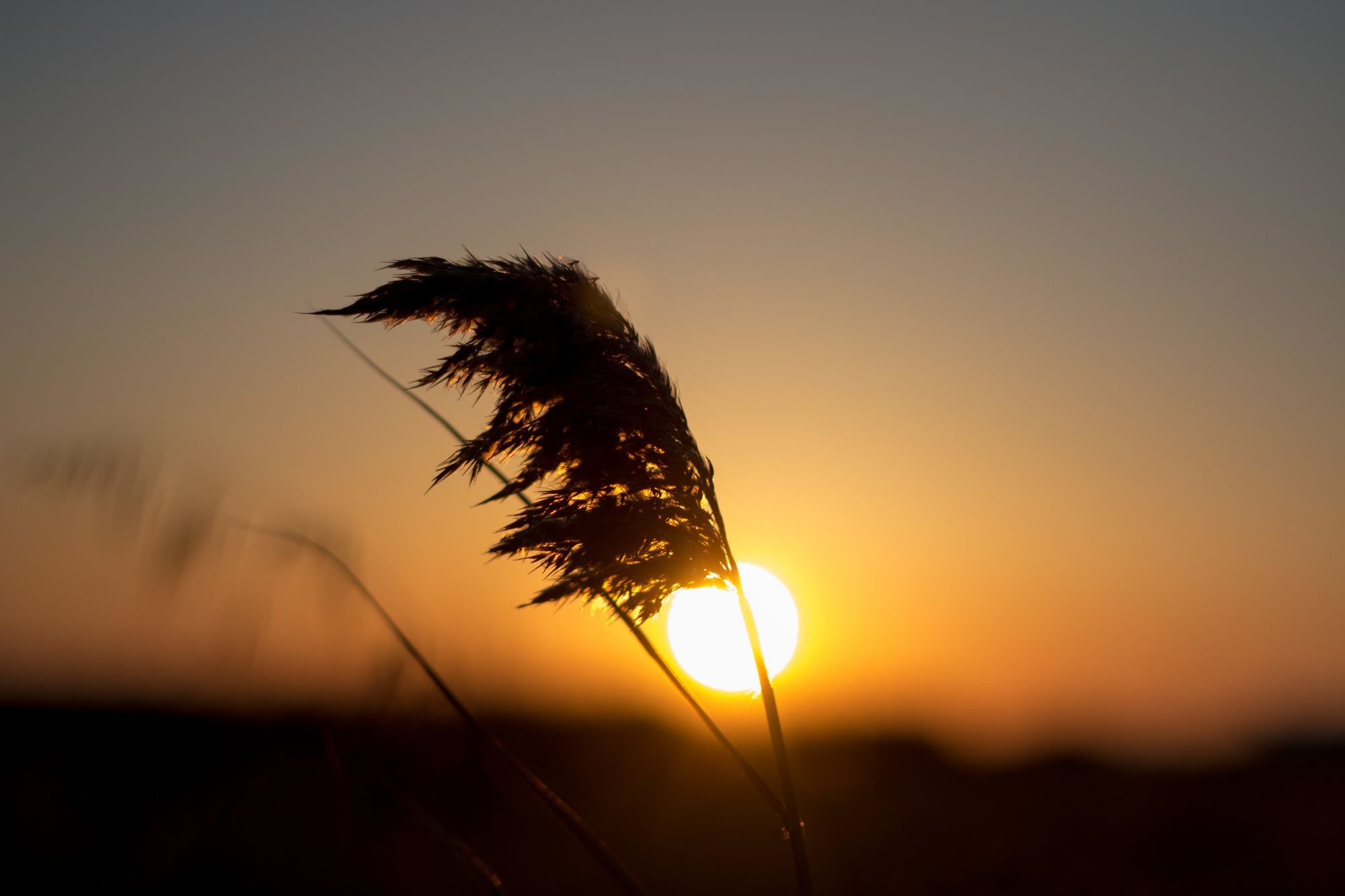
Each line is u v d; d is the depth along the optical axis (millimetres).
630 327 2807
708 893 4977
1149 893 5340
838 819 6812
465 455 2646
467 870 2076
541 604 2496
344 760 2049
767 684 2504
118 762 2305
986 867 5730
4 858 2387
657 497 2668
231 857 2129
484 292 2615
